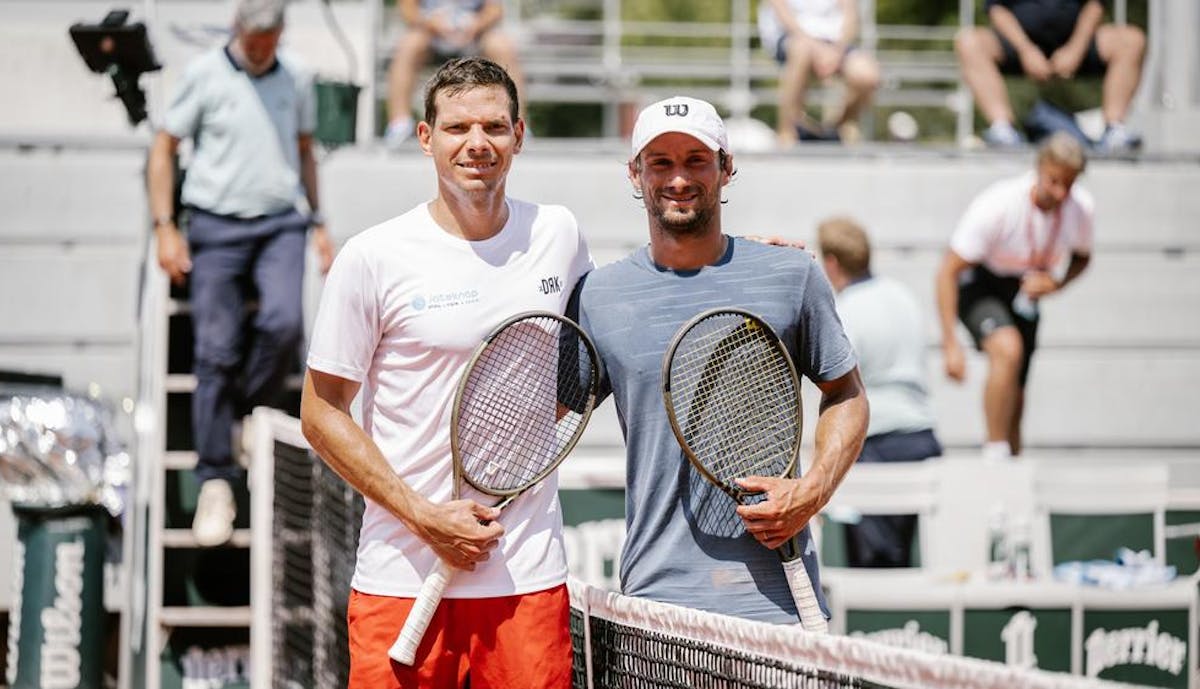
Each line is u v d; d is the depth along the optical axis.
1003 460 31.00
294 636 27.91
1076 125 39.62
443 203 15.33
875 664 11.99
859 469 29.84
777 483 14.91
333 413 15.17
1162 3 42.88
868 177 38.16
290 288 30.12
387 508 14.85
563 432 15.95
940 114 66.19
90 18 39.56
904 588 27.59
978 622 27.66
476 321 15.19
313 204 31.58
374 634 15.23
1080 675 27.70
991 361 34.06
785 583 15.38
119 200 36.56
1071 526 30.02
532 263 15.49
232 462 30.47
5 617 33.16
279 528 28.50
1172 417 37.94
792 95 40.38
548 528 15.47
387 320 15.20
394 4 50.19
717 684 14.12
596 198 37.59
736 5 48.59
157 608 30.80
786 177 38.12
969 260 33.78
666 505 15.49
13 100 38.81
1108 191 38.50
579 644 16.69
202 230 30.06
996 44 39.53
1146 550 30.12
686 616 14.52
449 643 15.09
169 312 31.84
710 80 65.38
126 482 32.31
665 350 15.46
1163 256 38.56
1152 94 43.03
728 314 15.13
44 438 31.03
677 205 15.40
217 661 31.58
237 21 29.81
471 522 14.59
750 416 15.52
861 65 40.41
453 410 14.84
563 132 82.50
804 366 15.91
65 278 36.06
